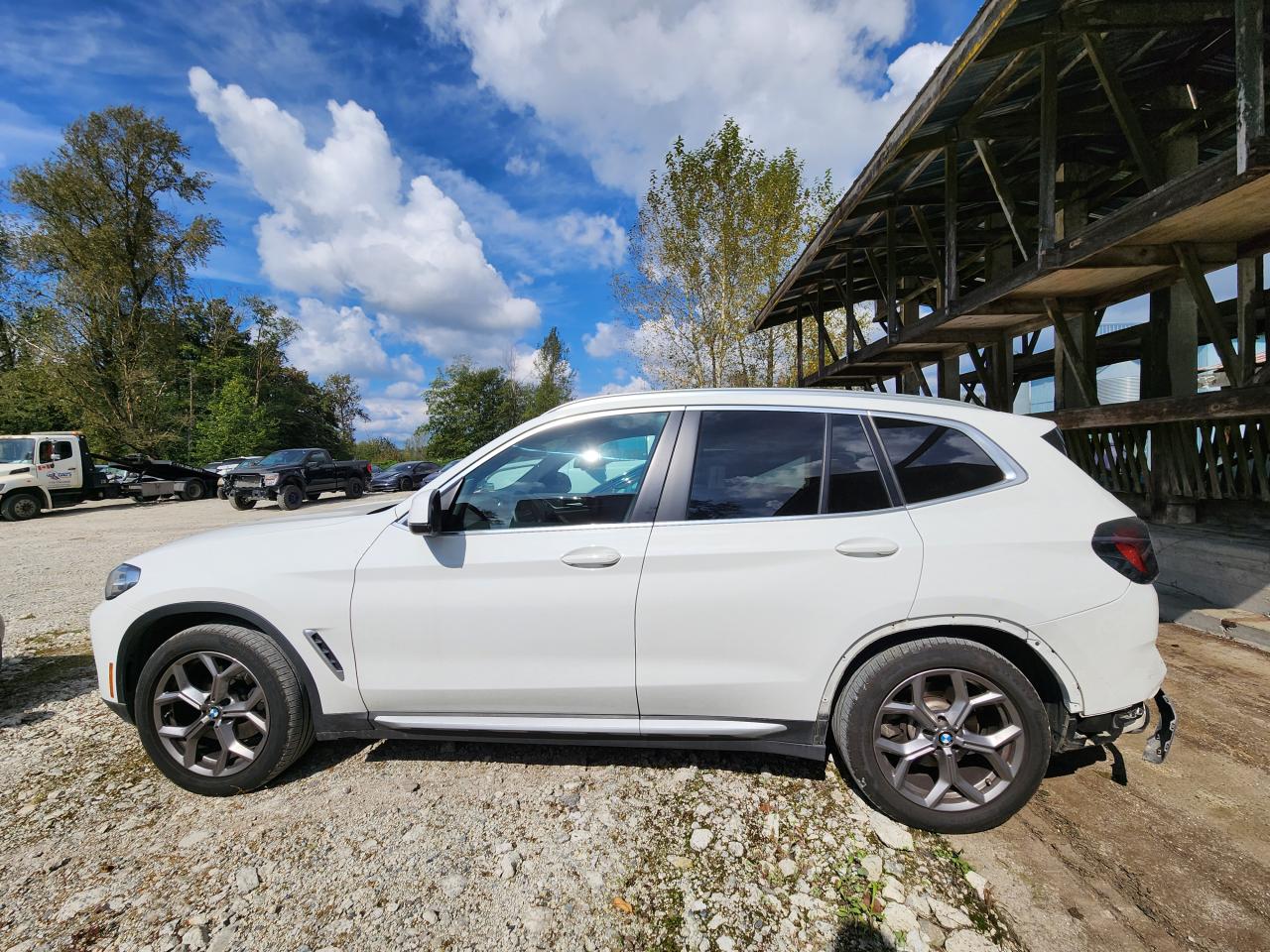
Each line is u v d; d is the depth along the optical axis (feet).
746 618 7.51
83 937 5.99
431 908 6.31
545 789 8.36
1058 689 7.41
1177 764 8.67
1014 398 32.89
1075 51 17.35
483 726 8.05
